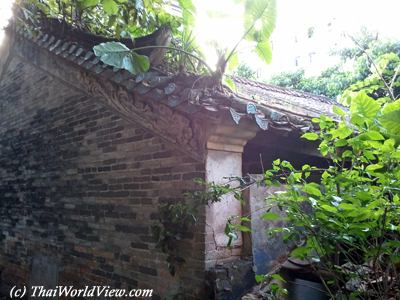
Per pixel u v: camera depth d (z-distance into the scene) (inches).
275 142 144.4
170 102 126.5
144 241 152.0
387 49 323.3
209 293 121.9
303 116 157.6
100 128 181.8
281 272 131.0
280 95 270.7
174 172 140.3
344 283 92.5
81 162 193.5
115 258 166.1
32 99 245.9
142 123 152.2
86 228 185.8
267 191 142.0
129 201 160.9
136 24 159.5
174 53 156.7
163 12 162.7
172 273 132.6
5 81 282.7
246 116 113.8
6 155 275.7
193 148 131.2
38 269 222.7
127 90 155.1
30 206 239.0
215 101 117.5
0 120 287.4
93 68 168.1
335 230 85.2
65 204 203.6
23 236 243.9
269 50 130.6
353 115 83.2
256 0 119.0
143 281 150.8
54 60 205.8
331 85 408.2
